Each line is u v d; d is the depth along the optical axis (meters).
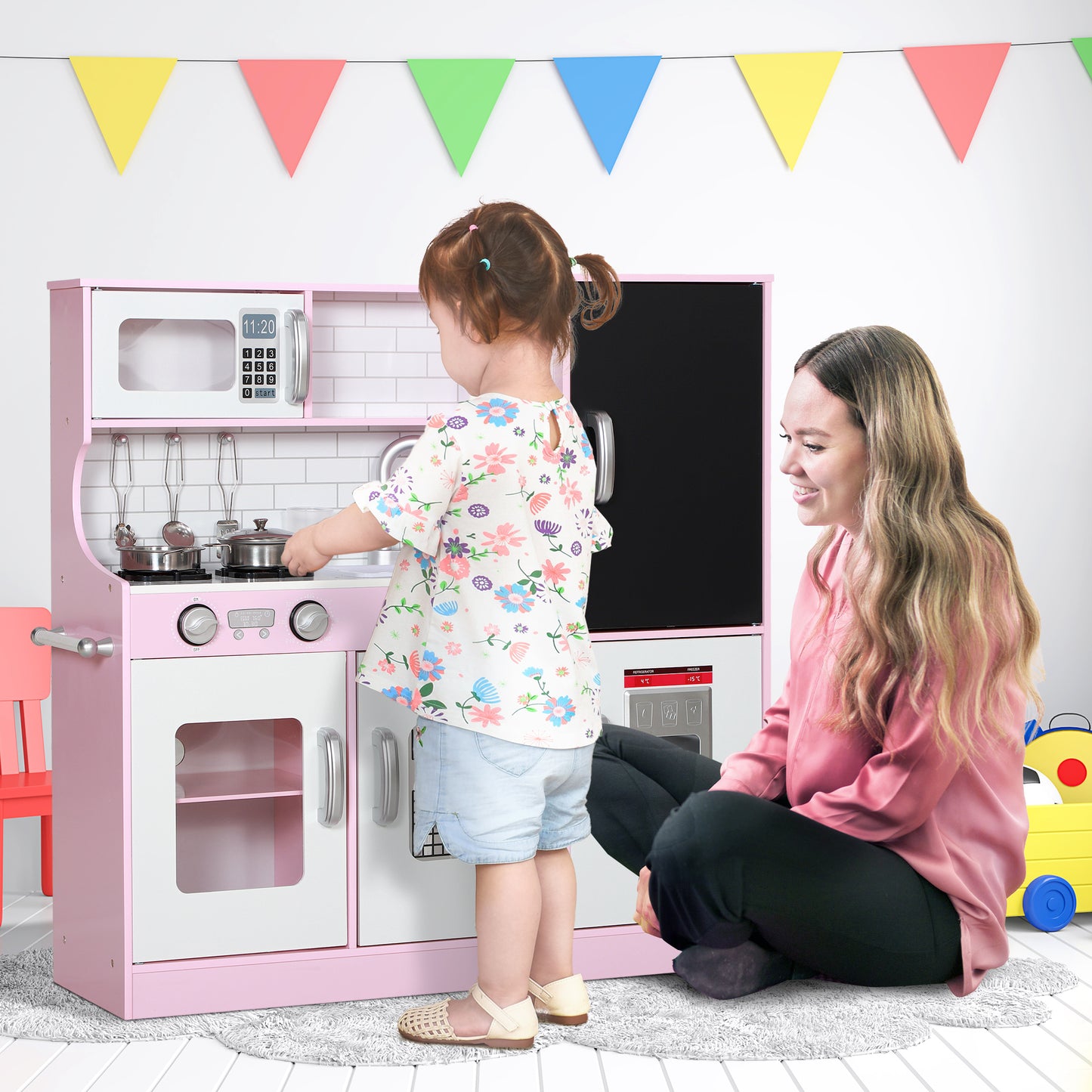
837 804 2.25
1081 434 3.20
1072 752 2.81
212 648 2.08
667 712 2.36
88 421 2.12
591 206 3.03
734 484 2.39
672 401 2.35
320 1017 2.08
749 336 2.39
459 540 1.93
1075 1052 1.97
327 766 2.11
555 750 1.94
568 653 1.98
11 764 2.61
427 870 2.20
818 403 2.53
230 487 2.49
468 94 2.97
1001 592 2.36
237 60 2.89
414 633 1.97
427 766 1.97
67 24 2.82
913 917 2.19
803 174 3.10
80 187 2.84
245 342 2.21
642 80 3.02
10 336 2.82
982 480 3.18
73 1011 2.12
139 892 2.06
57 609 2.29
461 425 1.92
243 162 2.90
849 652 2.34
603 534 2.12
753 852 2.16
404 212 2.96
